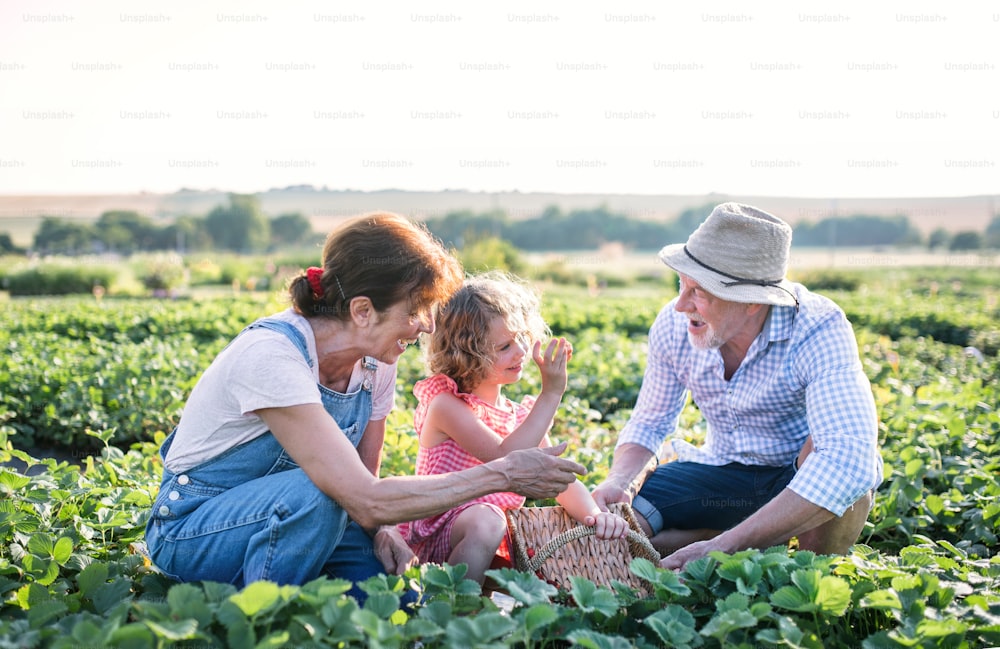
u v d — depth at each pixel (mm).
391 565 3145
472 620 2459
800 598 2727
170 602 2438
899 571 3029
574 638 2502
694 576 2979
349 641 2447
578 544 3340
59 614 2670
